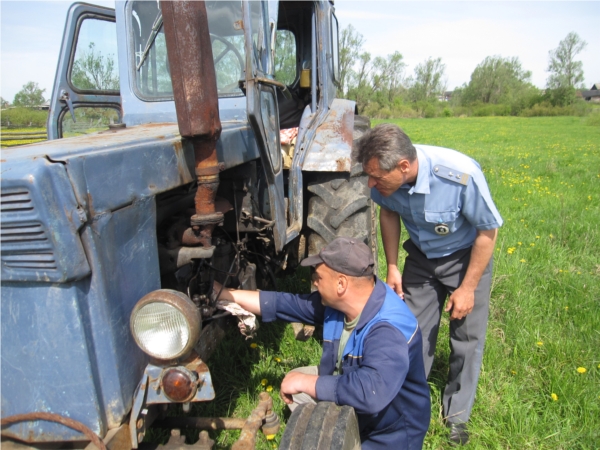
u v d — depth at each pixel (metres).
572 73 74.94
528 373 2.95
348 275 1.92
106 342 1.47
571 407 2.60
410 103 69.06
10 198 1.30
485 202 2.24
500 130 30.62
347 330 2.05
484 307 2.53
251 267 2.79
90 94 3.30
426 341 2.75
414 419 2.05
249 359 3.12
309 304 2.29
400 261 4.63
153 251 1.70
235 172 2.50
